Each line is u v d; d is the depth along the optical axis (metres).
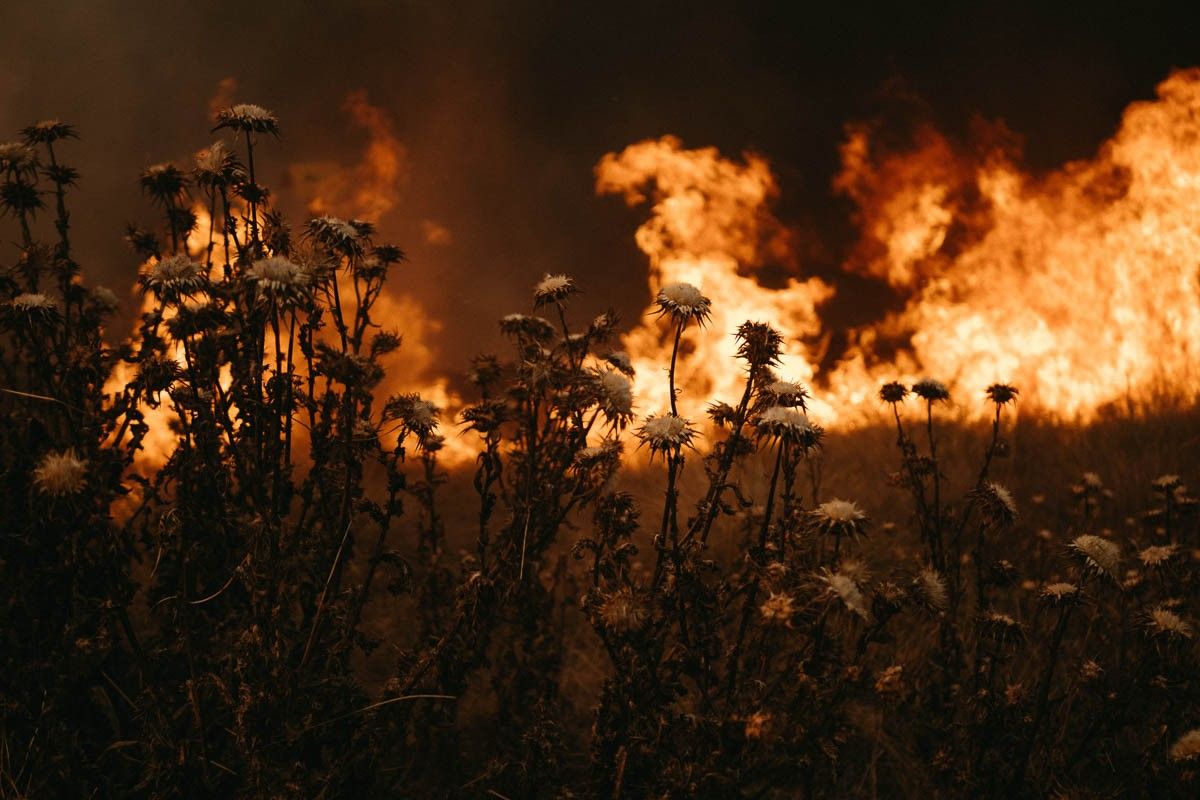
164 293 2.24
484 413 2.75
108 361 2.62
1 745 2.44
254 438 2.49
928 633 3.71
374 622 4.02
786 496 2.50
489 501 2.77
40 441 2.54
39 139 2.88
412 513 5.26
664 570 2.52
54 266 2.84
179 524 2.34
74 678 2.49
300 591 2.63
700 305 2.32
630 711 2.41
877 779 3.15
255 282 2.25
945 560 3.65
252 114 2.43
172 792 2.33
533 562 2.78
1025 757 2.76
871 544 4.64
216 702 2.58
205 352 2.30
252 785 2.30
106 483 2.46
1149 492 5.24
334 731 2.49
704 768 2.24
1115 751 3.02
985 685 3.11
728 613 3.02
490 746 3.14
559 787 2.77
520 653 3.42
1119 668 3.25
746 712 2.33
